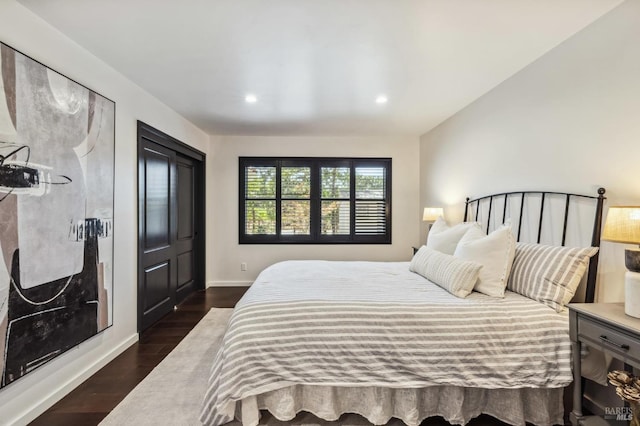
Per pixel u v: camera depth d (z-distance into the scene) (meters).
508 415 1.59
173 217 3.56
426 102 3.10
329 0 1.58
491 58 2.20
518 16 1.72
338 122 3.81
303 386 1.61
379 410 1.57
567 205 1.97
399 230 4.61
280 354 1.55
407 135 4.50
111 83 2.36
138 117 2.73
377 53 2.13
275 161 4.58
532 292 1.79
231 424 1.59
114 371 2.18
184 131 3.68
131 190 2.64
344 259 4.60
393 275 2.45
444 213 3.72
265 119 3.70
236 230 4.55
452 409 1.59
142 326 2.79
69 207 1.92
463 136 3.28
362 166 4.61
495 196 2.71
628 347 1.23
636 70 1.57
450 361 1.55
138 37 1.94
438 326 1.58
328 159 4.58
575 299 1.84
